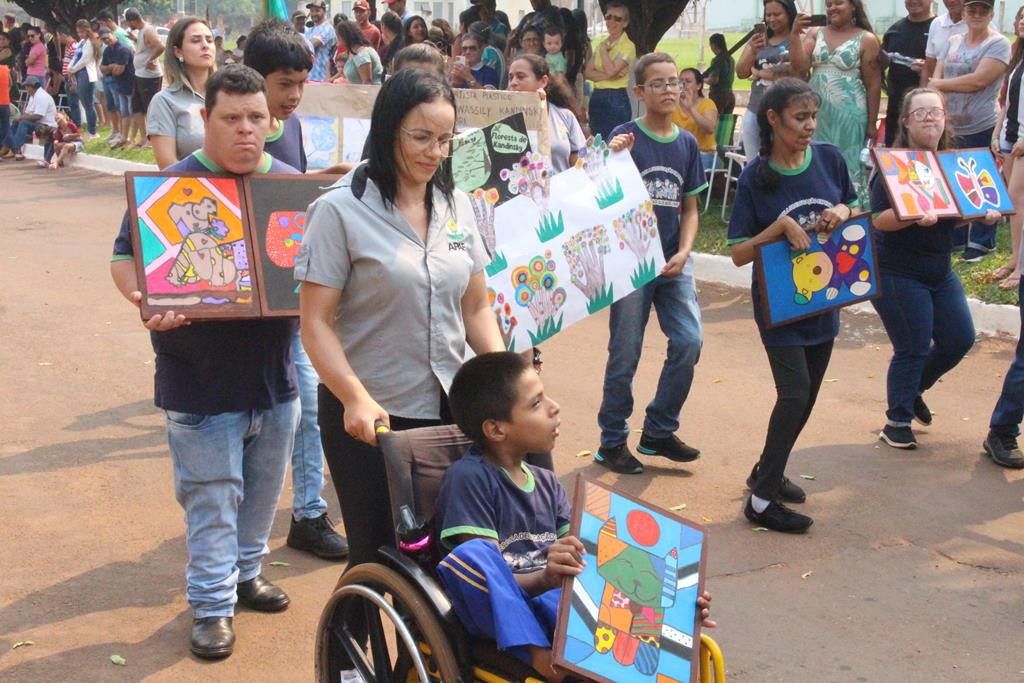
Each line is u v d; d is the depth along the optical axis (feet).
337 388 11.40
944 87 32.73
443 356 12.04
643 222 19.61
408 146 11.37
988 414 23.61
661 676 10.07
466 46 42.29
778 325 17.63
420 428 11.31
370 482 11.93
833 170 18.21
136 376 25.82
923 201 20.33
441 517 10.89
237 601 15.51
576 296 19.07
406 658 11.34
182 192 13.76
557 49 39.96
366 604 11.43
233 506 14.28
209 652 14.02
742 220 18.11
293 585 16.24
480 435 11.00
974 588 16.35
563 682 10.37
